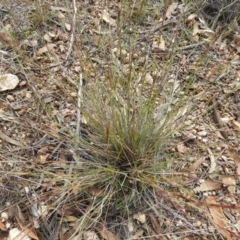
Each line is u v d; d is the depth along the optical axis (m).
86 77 0.69
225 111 0.80
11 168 0.69
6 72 0.81
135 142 0.65
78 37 0.85
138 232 0.64
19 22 0.87
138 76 0.72
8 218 0.64
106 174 0.65
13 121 0.71
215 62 0.87
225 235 0.63
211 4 0.97
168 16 0.94
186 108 0.76
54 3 0.91
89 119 0.69
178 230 0.64
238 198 0.69
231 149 0.74
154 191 0.66
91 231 0.63
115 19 0.90
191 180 0.69
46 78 0.80
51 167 0.68
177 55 0.87
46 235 0.63
